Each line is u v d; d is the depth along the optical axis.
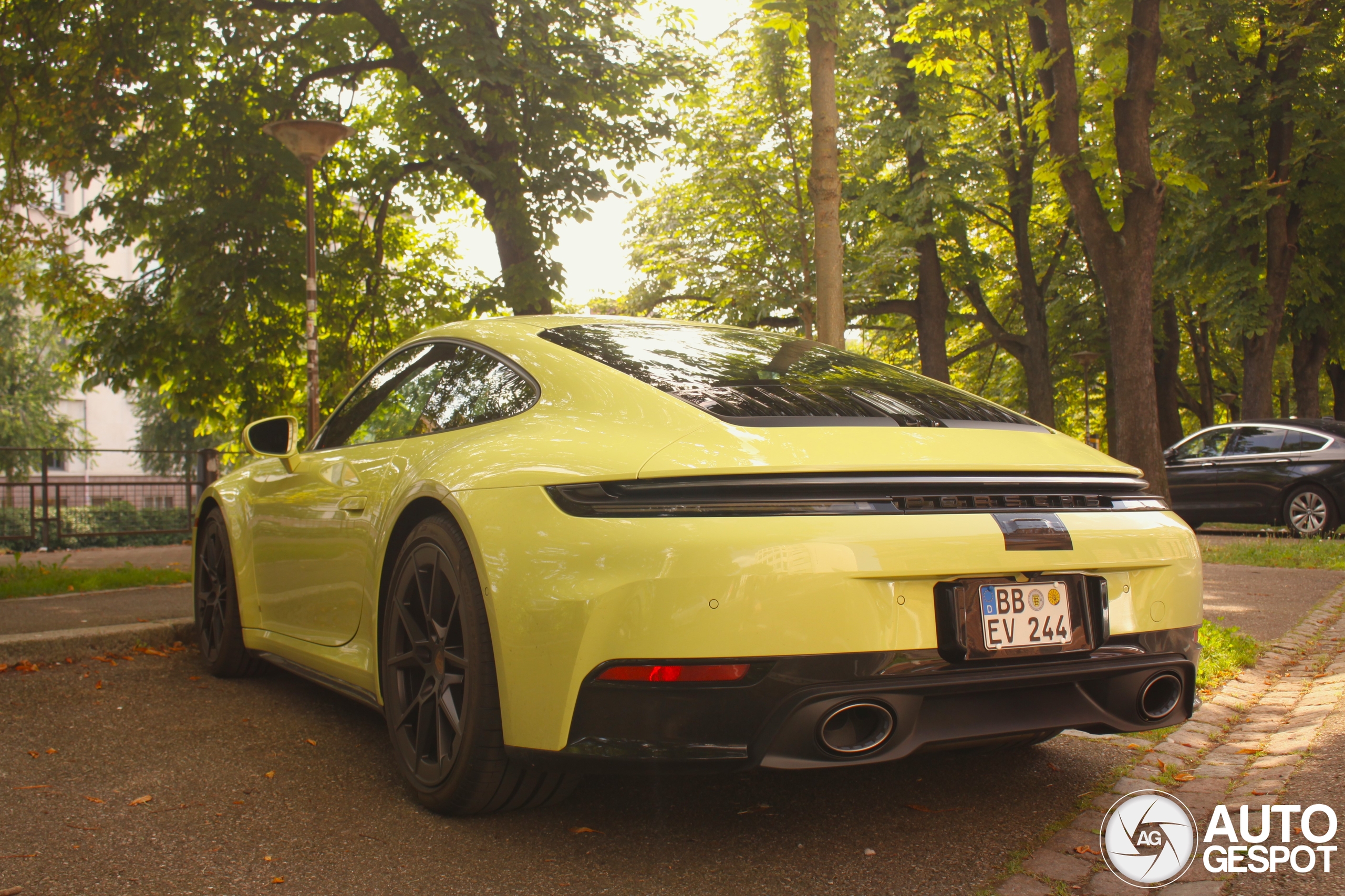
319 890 2.17
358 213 15.29
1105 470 2.61
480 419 2.89
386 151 15.09
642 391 2.57
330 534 3.35
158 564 11.23
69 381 26.77
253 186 13.06
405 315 15.55
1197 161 17.75
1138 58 10.45
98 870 2.28
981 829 2.54
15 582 6.74
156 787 2.86
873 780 2.95
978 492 2.33
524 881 2.22
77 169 13.09
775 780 2.94
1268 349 18.11
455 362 3.24
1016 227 24.02
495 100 11.96
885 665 2.13
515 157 12.74
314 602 3.48
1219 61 17.41
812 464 2.20
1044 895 2.13
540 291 12.90
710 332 3.34
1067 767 3.07
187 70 12.83
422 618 2.74
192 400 14.35
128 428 36.41
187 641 5.04
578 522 2.24
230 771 3.01
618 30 13.53
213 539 4.44
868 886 2.19
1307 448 12.56
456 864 2.31
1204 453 13.59
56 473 14.25
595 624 2.14
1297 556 9.12
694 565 2.08
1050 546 2.32
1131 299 10.55
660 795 2.80
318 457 3.71
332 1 13.55
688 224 25.03
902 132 21.48
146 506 15.07
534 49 12.41
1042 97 11.35
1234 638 4.79
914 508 2.24
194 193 13.05
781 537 2.10
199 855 2.37
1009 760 3.15
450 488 2.59
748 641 2.06
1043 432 2.82
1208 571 8.46
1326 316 19.67
